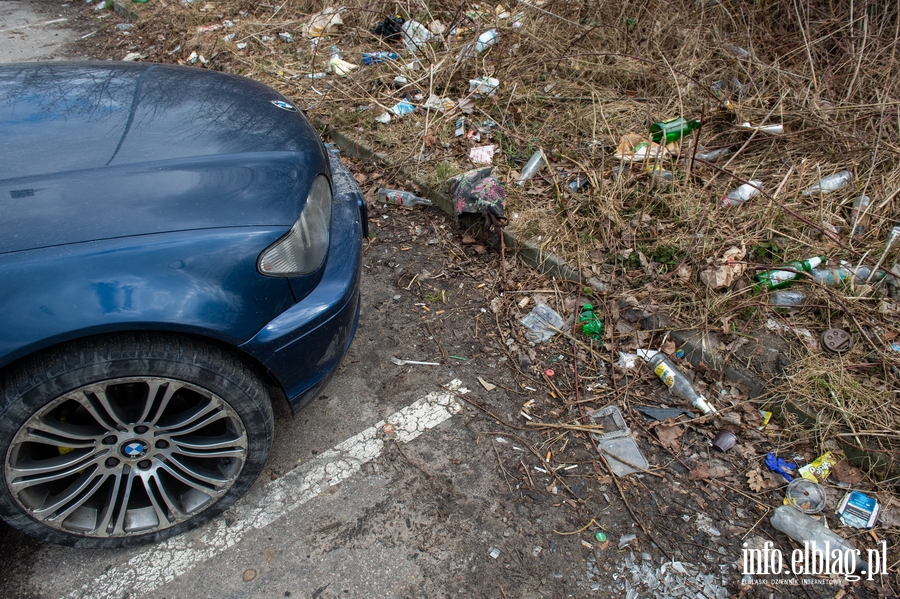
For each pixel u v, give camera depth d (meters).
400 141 4.57
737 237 3.43
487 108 4.82
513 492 2.43
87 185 1.89
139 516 2.15
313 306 2.13
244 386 1.99
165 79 2.60
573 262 3.44
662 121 4.33
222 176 2.05
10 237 1.73
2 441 1.75
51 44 6.96
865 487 2.48
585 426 2.69
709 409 2.76
